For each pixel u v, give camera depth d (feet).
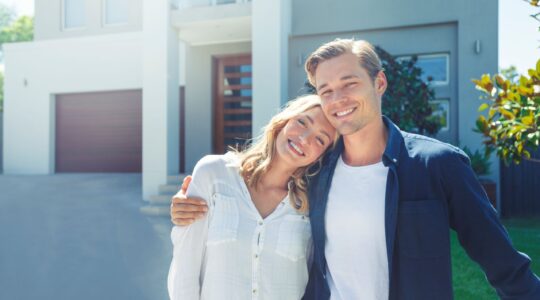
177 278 6.00
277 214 6.18
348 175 5.85
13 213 24.50
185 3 28.14
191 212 6.04
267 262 5.90
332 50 5.72
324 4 29.01
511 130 11.60
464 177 5.12
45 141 37.88
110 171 37.01
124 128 36.63
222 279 5.83
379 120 5.79
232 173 6.46
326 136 6.14
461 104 26.58
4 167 38.75
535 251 16.80
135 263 16.37
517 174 27.14
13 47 38.63
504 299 5.02
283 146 6.24
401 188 5.31
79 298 13.24
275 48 25.04
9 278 15.01
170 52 26.91
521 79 12.09
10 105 38.75
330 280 5.76
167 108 26.40
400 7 27.78
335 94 5.59
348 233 5.58
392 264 5.26
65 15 38.96
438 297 5.02
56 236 20.07
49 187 31.07
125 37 35.86
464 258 15.62
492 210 5.07
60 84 37.63
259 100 25.17
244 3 26.08
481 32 26.32
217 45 32.63
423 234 5.08
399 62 27.66
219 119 33.50
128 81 35.91
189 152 33.17
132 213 24.04
